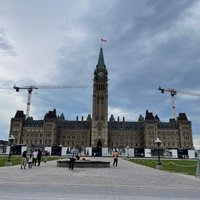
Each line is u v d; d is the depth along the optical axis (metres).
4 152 113.50
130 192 16.56
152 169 43.44
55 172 31.41
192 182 23.50
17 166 42.34
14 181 20.84
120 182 22.38
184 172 37.06
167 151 128.50
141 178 26.67
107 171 36.06
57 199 13.41
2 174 27.22
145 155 129.38
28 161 39.25
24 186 18.05
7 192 15.20
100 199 13.70
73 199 13.49
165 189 18.50
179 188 19.17
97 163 44.44
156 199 14.10
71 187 18.16
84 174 29.64
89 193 15.62
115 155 49.97
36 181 21.22
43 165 46.69
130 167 48.16
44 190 16.39
